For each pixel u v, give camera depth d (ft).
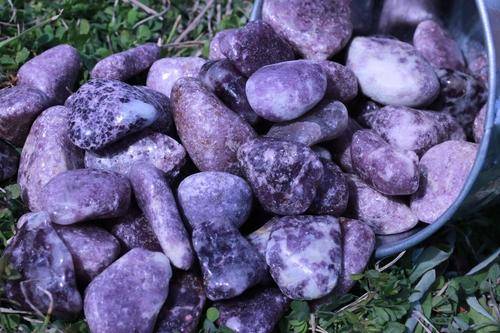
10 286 0.87
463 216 1.01
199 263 0.90
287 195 0.93
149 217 0.90
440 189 0.98
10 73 1.11
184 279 0.91
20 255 0.87
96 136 0.93
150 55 1.11
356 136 1.00
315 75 0.98
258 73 0.98
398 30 1.22
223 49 1.02
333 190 0.96
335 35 1.07
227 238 0.89
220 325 0.89
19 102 0.99
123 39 1.19
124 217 0.93
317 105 1.00
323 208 0.96
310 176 0.92
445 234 1.04
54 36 1.16
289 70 0.97
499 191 0.97
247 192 0.94
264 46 1.02
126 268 0.87
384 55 1.07
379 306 0.93
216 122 0.96
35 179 0.95
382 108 1.07
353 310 0.94
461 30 1.23
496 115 0.88
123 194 0.91
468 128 1.12
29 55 1.15
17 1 1.20
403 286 0.96
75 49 1.10
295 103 0.96
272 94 0.96
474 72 1.19
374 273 0.94
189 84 0.99
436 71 1.11
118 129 0.93
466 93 1.11
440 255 0.99
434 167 1.00
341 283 0.93
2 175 1.00
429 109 1.11
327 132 0.98
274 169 0.92
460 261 1.04
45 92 1.05
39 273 0.86
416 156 0.98
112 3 1.25
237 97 1.00
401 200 1.01
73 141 0.94
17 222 0.96
